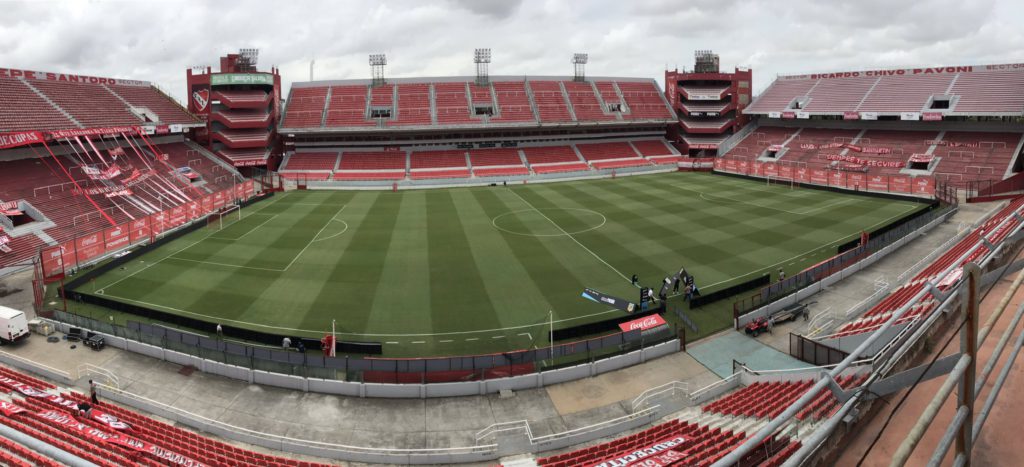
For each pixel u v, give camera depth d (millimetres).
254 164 93438
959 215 58875
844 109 97375
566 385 27625
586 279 41531
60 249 43094
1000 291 14383
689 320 33719
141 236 52250
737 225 56875
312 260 46938
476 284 40844
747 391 24781
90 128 68375
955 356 8930
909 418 9859
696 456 16812
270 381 27797
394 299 38156
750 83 115188
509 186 88625
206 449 21672
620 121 110438
